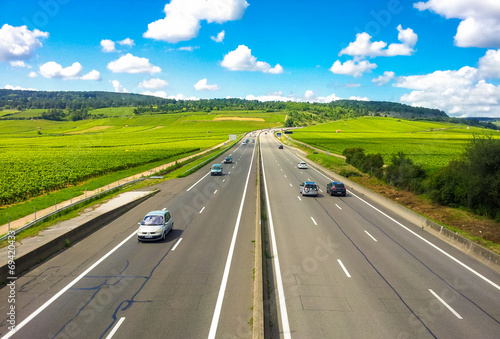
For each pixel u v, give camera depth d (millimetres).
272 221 24297
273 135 162625
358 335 10125
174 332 9992
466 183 31672
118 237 20172
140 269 14984
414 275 14875
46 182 42156
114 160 68500
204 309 11422
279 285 13641
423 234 21750
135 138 150250
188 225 22844
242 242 19078
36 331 9969
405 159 46281
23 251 16234
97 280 13781
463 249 18594
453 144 115500
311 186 34312
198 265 15500
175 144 119188
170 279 13898
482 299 12719
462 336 10195
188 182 42594
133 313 11078
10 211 28219
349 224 23797
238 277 14164
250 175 49625
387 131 192500
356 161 65125
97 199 31344
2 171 53812
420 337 10070
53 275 14320
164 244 18703
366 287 13531
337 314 11383
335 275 14695
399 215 27109
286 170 57281
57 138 151500
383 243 19516
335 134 170250
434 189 35094
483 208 29516
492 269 15898
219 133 179500
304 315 11305
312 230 22031
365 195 36188
